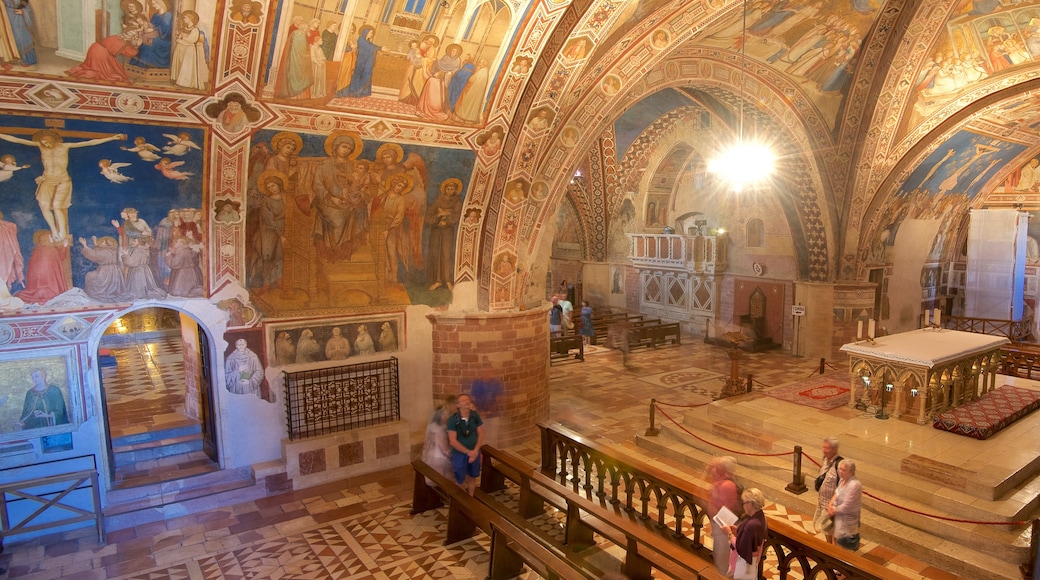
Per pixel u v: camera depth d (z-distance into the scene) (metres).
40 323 7.96
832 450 7.08
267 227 9.21
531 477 8.06
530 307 11.66
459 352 11.03
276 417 9.76
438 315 10.98
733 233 19.30
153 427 11.53
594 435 11.41
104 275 8.24
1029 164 19.20
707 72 12.66
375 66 8.29
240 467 9.50
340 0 7.34
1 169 7.18
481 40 8.57
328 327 10.09
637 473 7.93
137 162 7.88
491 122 9.78
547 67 9.22
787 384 12.48
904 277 19.22
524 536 6.52
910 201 17.22
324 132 8.77
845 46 12.62
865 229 16.34
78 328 8.21
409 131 9.30
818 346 17.28
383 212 10.06
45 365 8.09
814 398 11.31
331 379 10.16
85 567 7.37
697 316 20.23
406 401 10.91
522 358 11.37
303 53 7.74
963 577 6.85
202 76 7.44
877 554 7.39
